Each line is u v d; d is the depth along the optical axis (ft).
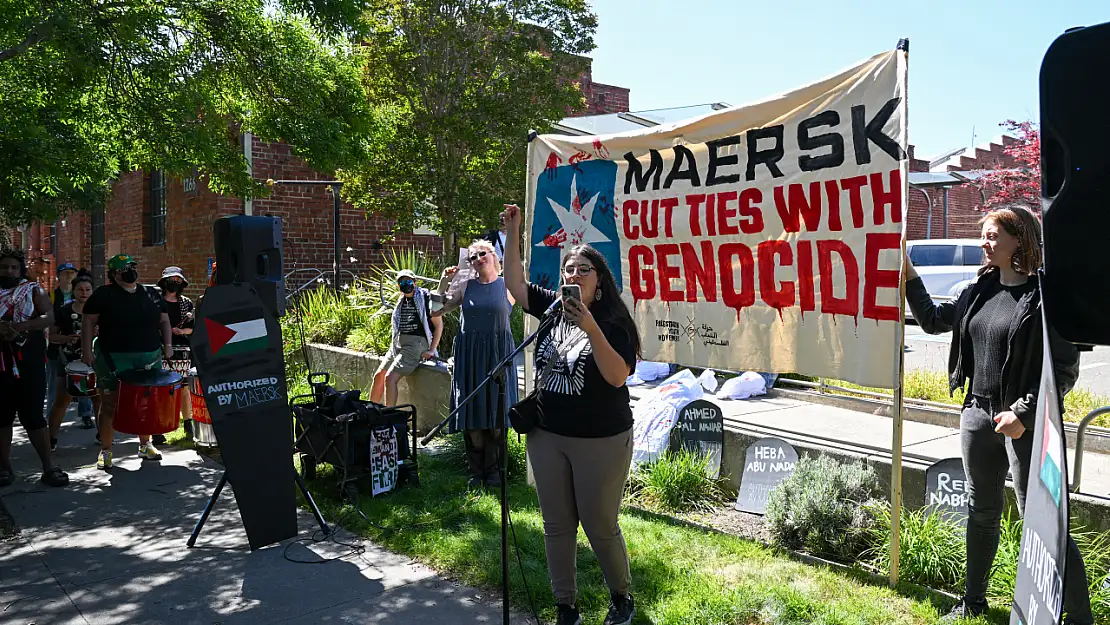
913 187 79.51
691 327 16.83
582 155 18.56
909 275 13.30
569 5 37.50
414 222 39.50
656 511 17.37
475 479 19.77
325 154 26.12
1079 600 10.55
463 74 38.55
